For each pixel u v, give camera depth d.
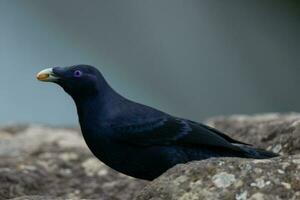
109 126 8.74
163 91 21.08
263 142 10.18
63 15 21.31
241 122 11.73
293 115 11.89
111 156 8.84
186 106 20.97
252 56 21.72
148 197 7.55
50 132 13.55
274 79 21.47
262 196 7.26
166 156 8.74
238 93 21.19
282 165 7.44
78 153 11.93
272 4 22.86
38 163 11.39
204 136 8.73
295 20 22.12
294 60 21.70
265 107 21.17
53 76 8.93
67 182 10.95
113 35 21.59
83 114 8.89
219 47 21.73
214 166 7.55
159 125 8.76
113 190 10.73
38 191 10.59
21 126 14.01
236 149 8.60
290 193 7.26
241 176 7.43
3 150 12.25
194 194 7.42
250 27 22.05
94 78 8.88
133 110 8.85
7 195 10.27
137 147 8.74
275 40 21.94
